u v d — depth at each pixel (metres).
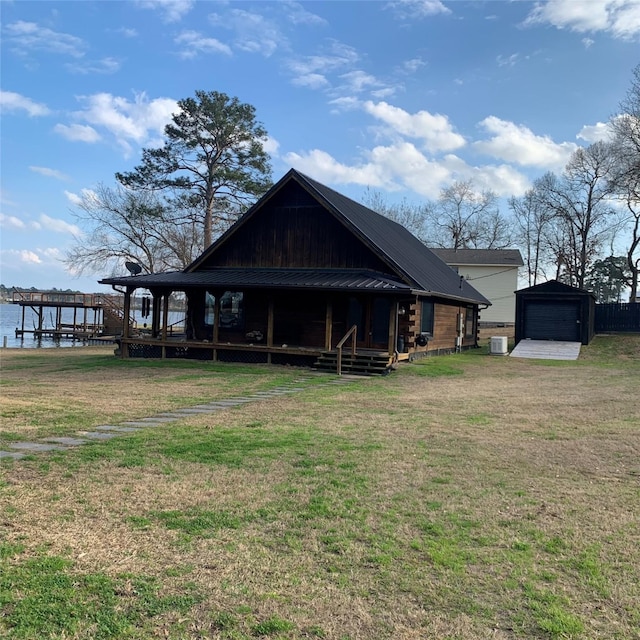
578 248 51.00
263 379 15.45
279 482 5.98
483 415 10.16
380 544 4.46
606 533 4.76
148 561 4.10
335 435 8.32
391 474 6.33
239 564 4.09
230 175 37.31
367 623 3.40
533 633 3.33
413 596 3.71
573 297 27.72
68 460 6.71
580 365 21.16
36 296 47.53
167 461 6.75
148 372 16.75
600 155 45.03
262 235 21.16
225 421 9.41
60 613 3.40
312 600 3.63
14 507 5.09
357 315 20.09
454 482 6.09
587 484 6.09
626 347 26.73
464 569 4.08
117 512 5.04
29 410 10.13
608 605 3.65
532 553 4.36
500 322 46.38
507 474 6.41
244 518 4.96
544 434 8.52
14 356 23.47
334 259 20.14
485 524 4.92
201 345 19.86
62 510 5.06
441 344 23.41
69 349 29.61
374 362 17.17
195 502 5.34
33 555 4.13
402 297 18.31
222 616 3.42
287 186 20.81
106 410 10.30
